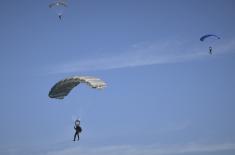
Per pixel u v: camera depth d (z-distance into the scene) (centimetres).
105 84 14912
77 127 14600
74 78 15288
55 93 15900
